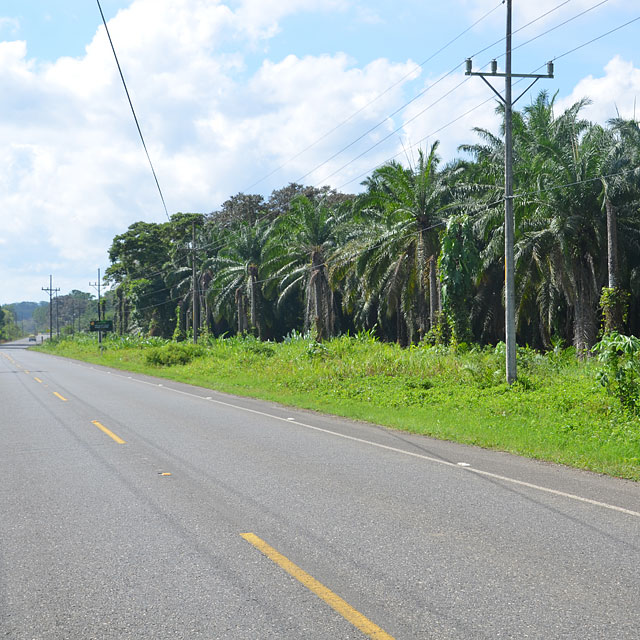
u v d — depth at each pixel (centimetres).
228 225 8150
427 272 3675
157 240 9325
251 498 762
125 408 1814
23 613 447
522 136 3303
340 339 3200
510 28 1889
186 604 457
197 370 3494
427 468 941
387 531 627
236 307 6397
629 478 867
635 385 1355
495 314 3953
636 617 430
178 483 845
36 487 830
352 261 4116
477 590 478
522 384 1808
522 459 1015
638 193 2991
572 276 2969
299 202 4803
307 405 1844
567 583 490
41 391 2425
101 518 681
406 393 1889
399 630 414
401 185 3603
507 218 1881
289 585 491
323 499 755
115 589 487
